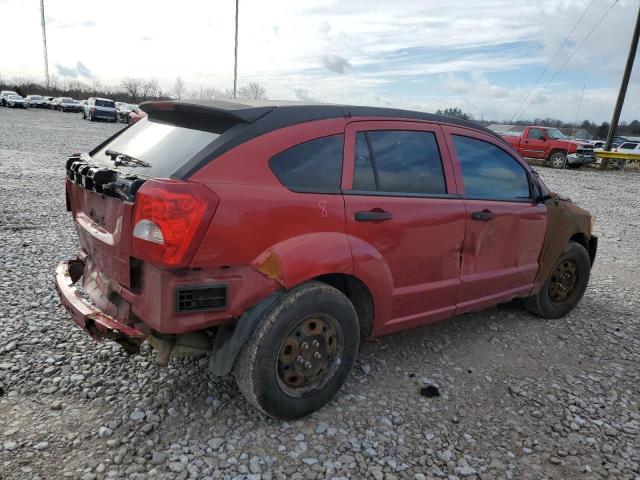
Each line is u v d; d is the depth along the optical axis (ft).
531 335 15.56
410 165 12.04
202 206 8.60
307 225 9.95
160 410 10.39
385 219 11.09
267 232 9.42
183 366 12.07
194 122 10.62
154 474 8.70
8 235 22.00
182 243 8.52
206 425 10.07
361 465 9.32
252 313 9.47
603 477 9.48
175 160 9.58
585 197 49.08
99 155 12.12
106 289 10.32
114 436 9.57
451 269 12.89
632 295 20.08
